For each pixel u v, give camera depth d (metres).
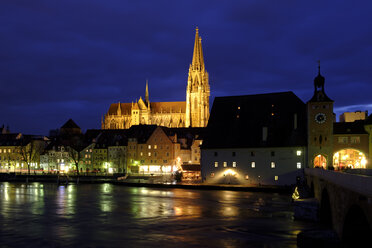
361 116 124.81
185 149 182.38
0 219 59.81
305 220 57.88
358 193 30.72
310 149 99.12
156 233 50.28
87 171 188.12
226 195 90.31
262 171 105.12
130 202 79.00
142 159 183.12
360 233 32.03
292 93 115.62
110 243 45.12
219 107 121.06
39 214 64.31
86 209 69.81
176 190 103.69
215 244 44.53
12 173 151.12
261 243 44.81
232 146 109.62
